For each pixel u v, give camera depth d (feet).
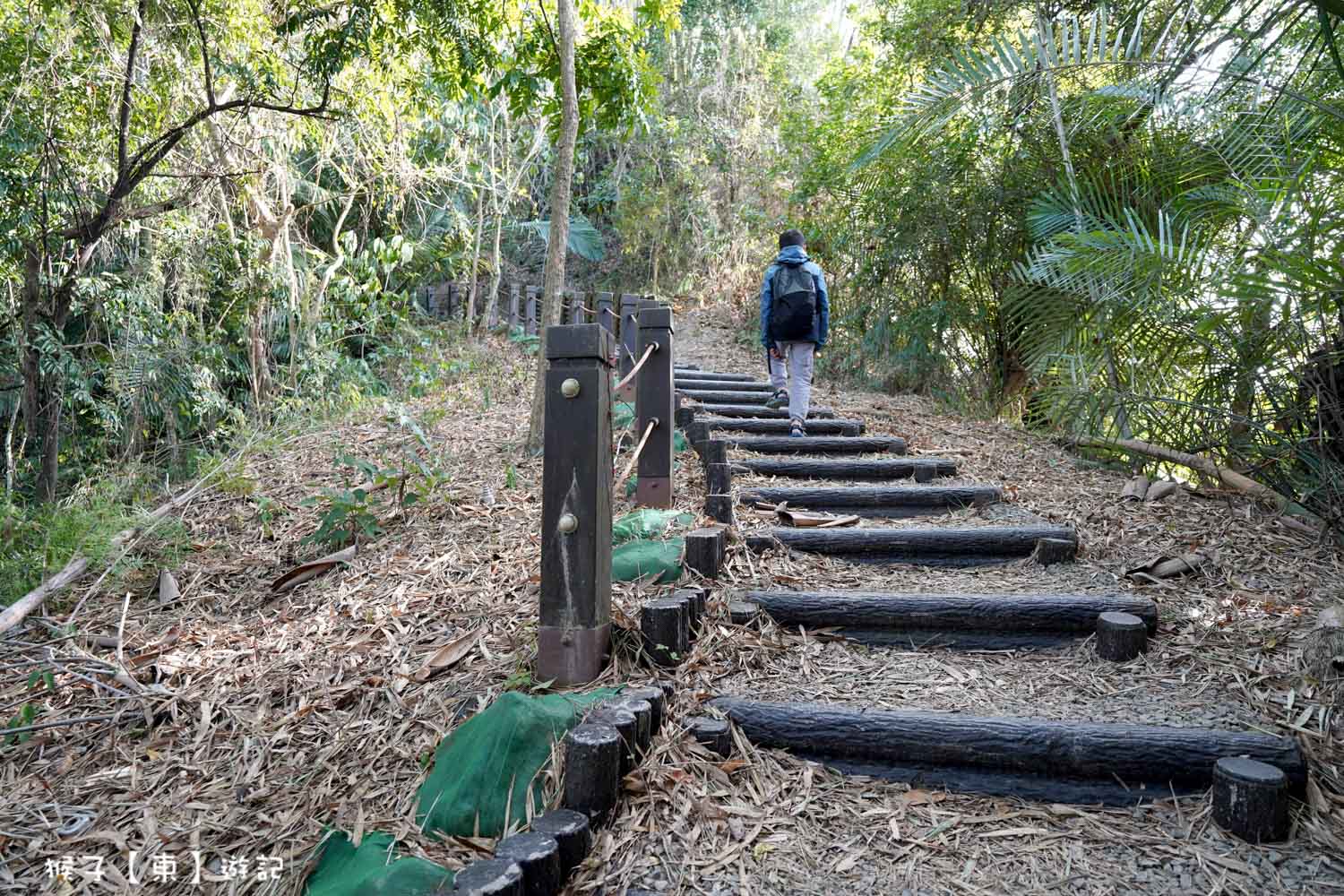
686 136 41.39
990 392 23.89
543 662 8.19
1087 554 11.92
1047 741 7.38
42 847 6.81
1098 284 12.91
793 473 15.78
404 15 17.99
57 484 20.49
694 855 6.34
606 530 8.52
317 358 25.12
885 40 27.81
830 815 6.95
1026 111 17.61
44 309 19.10
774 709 7.89
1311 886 6.03
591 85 19.21
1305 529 12.05
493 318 37.17
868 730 7.64
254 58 18.95
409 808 6.70
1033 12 22.30
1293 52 11.12
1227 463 14.03
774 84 42.98
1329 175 10.07
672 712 7.81
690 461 16.06
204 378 22.97
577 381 8.20
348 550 12.14
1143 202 15.53
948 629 9.89
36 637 10.85
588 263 45.96
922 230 23.73
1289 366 11.88
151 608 11.57
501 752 6.73
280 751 7.77
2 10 16.31
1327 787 7.01
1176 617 9.95
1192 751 7.20
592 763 6.47
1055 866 6.36
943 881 6.20
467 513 13.32
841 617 9.92
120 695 9.02
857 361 28.32
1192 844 6.55
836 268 31.12
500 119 35.19
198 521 14.34
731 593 10.19
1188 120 13.80
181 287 23.18
